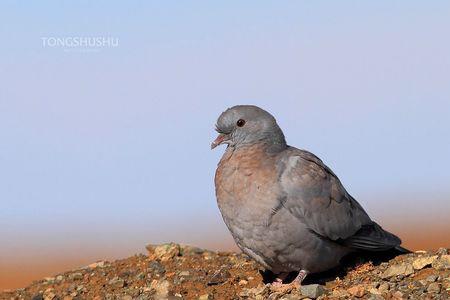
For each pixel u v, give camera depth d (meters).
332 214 14.09
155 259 16.70
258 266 15.66
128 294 14.76
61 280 16.19
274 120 14.51
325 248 14.18
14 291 16.03
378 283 13.54
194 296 14.31
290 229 13.80
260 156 14.09
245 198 13.82
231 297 14.02
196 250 17.17
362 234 14.62
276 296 13.62
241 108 14.52
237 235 14.15
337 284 14.05
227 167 14.16
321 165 14.43
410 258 14.57
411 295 13.05
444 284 13.21
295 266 14.26
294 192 13.78
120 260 17.05
